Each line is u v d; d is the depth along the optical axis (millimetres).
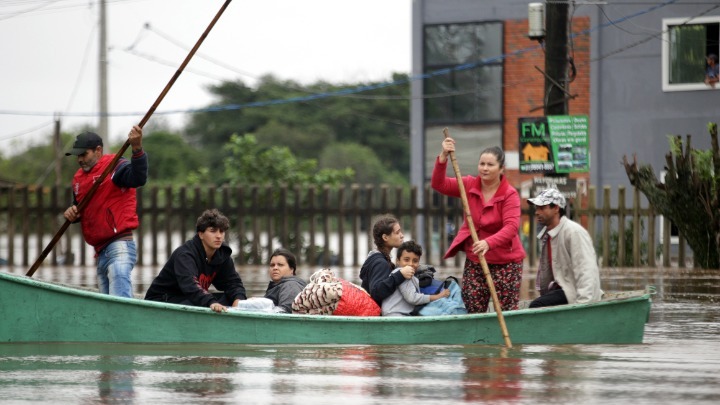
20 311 20625
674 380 17250
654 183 44438
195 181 61062
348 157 145250
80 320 20734
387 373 17891
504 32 63500
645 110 59438
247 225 59438
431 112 65625
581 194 48594
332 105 155750
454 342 21406
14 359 19094
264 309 21984
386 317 21156
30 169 131500
